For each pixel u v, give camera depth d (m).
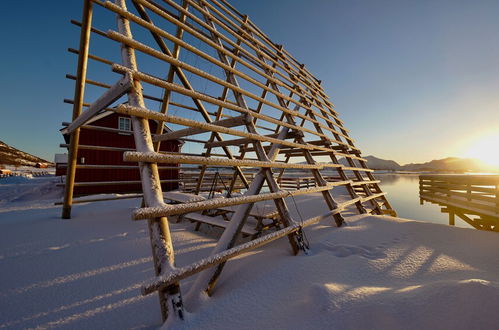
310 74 6.89
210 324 1.31
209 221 3.46
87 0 2.65
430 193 7.30
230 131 2.20
